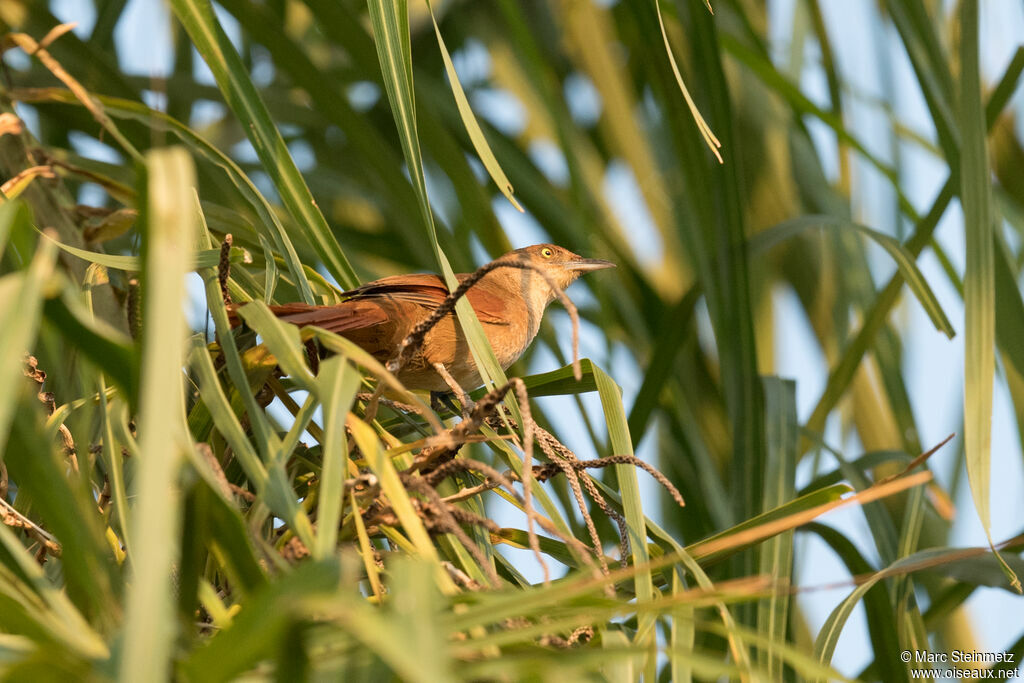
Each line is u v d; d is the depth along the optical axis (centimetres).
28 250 364
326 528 312
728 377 718
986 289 545
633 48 941
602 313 848
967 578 626
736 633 318
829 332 906
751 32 860
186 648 314
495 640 288
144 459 223
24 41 514
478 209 775
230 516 322
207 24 579
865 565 692
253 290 602
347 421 385
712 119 724
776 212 918
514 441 504
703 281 732
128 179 645
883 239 691
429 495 388
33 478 299
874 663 649
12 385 253
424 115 751
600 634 407
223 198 746
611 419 500
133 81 790
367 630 223
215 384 393
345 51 745
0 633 298
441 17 944
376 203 875
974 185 573
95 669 240
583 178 893
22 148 550
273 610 241
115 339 296
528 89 926
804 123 941
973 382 518
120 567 414
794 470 665
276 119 859
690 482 825
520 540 539
